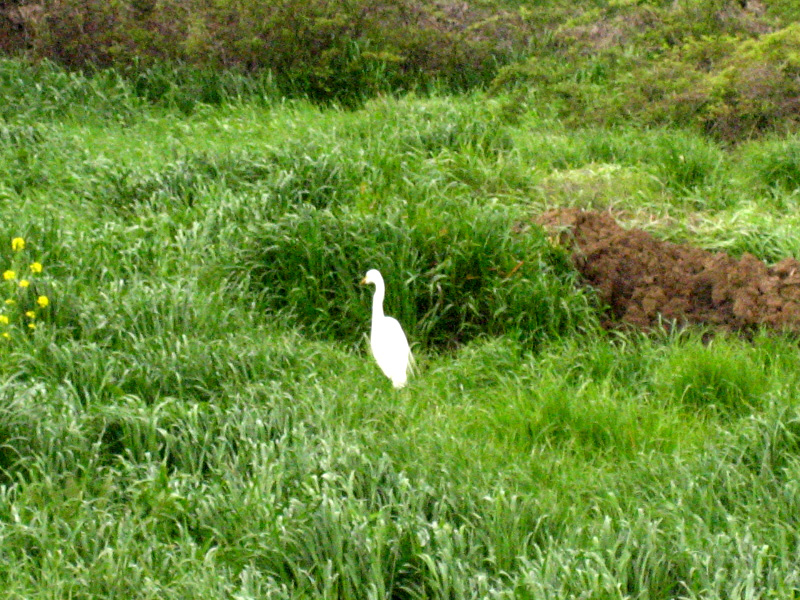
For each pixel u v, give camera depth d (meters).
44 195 14.58
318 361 11.12
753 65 18.81
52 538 7.79
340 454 8.64
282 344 11.12
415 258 12.53
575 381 11.12
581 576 7.09
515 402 10.28
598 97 19.64
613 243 13.25
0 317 10.27
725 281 12.45
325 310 12.32
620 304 12.70
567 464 9.30
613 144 17.58
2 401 8.95
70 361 10.01
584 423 9.94
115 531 7.89
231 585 7.27
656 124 18.84
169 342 10.52
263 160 15.16
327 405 9.68
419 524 7.75
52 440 8.76
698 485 8.62
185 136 17.69
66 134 17.06
